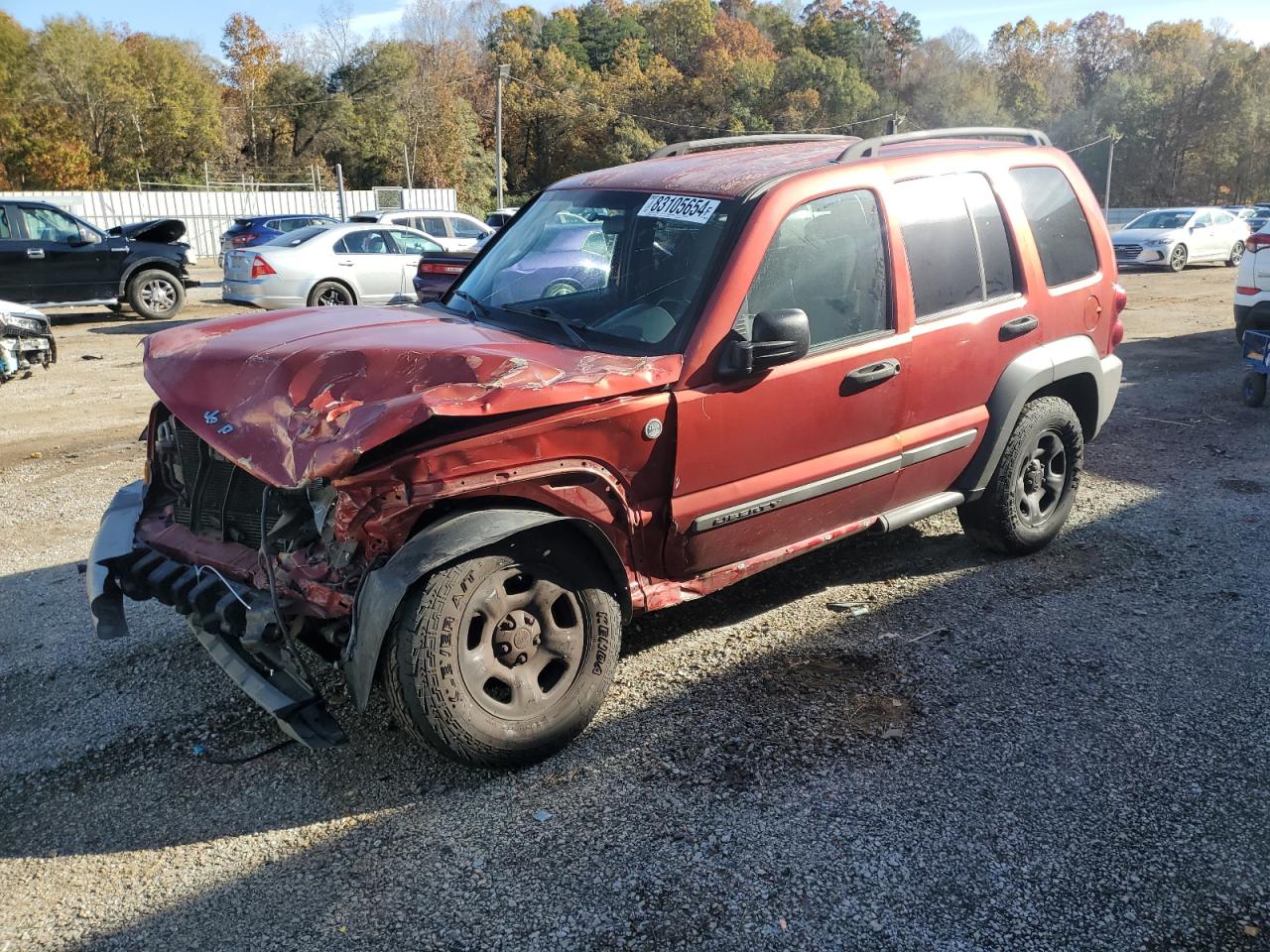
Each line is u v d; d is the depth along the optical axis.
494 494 3.05
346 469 2.72
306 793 3.16
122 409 9.17
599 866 2.77
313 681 3.04
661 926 2.53
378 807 3.07
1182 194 91.88
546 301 3.88
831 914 2.56
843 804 3.01
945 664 3.89
